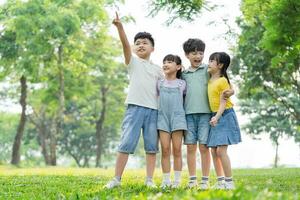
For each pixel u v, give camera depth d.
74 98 38.41
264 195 4.53
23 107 35.97
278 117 45.34
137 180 10.53
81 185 8.75
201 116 7.57
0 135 58.38
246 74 28.02
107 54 38.47
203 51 7.75
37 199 6.23
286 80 27.03
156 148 7.64
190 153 7.62
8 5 31.38
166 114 7.58
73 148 58.28
